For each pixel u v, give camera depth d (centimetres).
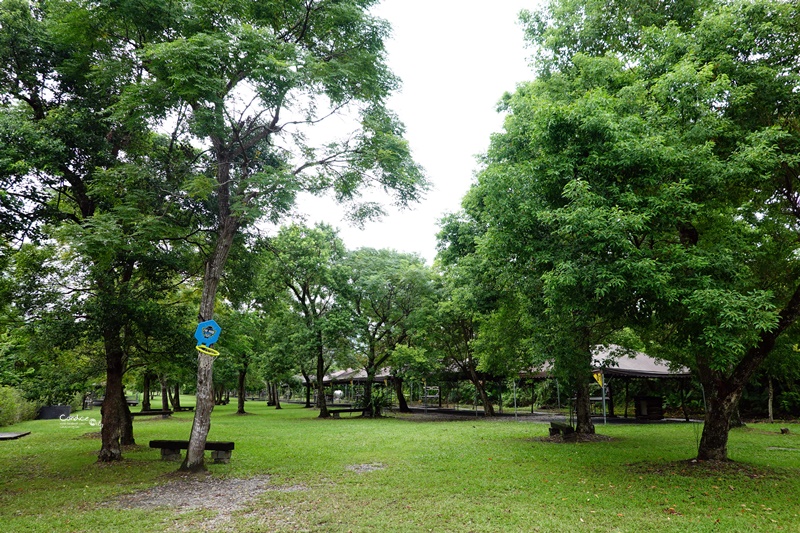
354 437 1755
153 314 1199
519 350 1805
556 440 1566
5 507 797
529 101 1209
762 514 708
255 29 940
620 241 759
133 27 1041
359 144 1198
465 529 650
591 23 1208
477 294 1839
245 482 967
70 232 938
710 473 975
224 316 1500
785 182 1012
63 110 1106
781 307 1055
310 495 847
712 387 1108
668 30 982
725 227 1045
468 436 1734
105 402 1295
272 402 5219
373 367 3089
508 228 971
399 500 805
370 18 1134
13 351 2383
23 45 1076
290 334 3141
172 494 873
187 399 6438
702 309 752
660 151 800
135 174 1062
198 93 908
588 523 673
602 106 872
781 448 1380
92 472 1103
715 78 927
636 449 1344
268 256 1498
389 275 2995
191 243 1302
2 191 955
